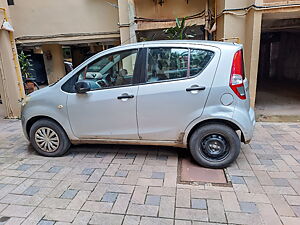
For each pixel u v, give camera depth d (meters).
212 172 2.79
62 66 10.38
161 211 2.15
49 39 7.14
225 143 2.80
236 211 2.11
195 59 2.72
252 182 2.55
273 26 6.19
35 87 8.65
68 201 2.33
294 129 4.19
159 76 2.82
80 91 2.96
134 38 6.20
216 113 2.68
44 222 2.06
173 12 6.37
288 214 2.05
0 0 5.14
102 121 3.04
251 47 4.81
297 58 9.70
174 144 2.96
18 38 7.17
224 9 5.04
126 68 2.94
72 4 6.84
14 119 5.66
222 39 5.27
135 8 6.28
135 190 2.48
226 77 2.63
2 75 5.50
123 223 2.02
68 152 3.47
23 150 3.65
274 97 7.06
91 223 2.03
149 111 2.86
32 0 6.89
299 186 2.46
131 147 3.58
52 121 3.22
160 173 2.81
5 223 2.05
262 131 4.13
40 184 2.65
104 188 2.53
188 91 2.70
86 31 6.99
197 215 2.08
